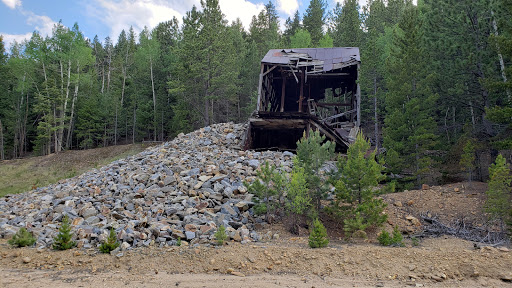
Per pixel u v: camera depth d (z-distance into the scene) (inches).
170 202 459.5
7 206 570.6
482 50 675.4
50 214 461.1
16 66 1814.7
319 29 2156.7
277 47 1852.9
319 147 438.9
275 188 430.9
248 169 568.1
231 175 541.3
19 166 1491.1
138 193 490.9
